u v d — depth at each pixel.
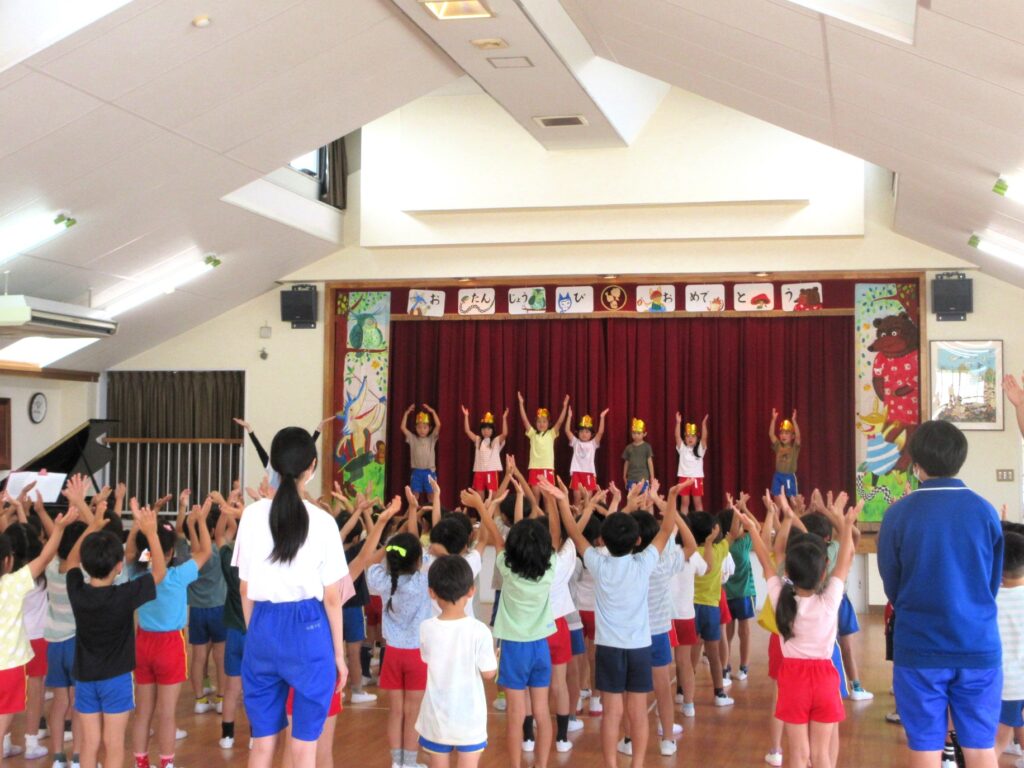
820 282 11.52
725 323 12.13
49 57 5.89
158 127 7.27
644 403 12.24
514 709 4.94
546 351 12.57
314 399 12.47
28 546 5.32
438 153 11.24
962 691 3.39
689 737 6.07
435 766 4.24
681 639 6.43
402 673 5.14
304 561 3.53
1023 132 5.73
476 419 12.58
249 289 12.27
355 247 12.12
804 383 11.82
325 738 4.60
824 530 6.09
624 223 11.16
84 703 4.60
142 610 5.17
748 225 10.91
